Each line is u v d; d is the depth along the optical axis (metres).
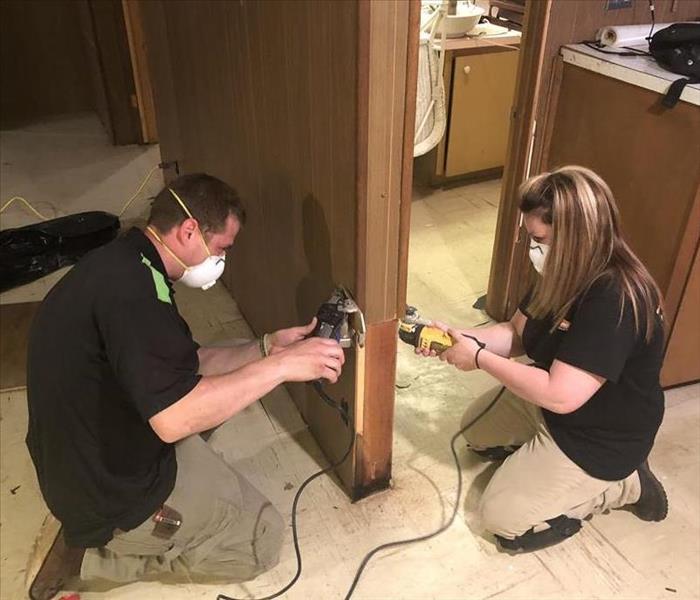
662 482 1.98
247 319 2.69
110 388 1.32
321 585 1.69
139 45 4.13
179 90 2.77
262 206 2.11
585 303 1.48
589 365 1.45
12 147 4.41
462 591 1.68
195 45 2.36
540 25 2.06
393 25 1.25
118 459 1.39
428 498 1.93
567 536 1.77
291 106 1.66
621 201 2.11
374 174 1.40
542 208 1.48
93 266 1.28
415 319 1.75
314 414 2.09
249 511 1.62
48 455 1.37
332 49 1.36
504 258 2.54
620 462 1.66
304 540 1.81
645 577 1.71
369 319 1.61
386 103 1.33
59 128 4.71
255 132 1.98
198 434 1.81
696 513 1.89
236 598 1.66
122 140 4.41
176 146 3.09
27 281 2.94
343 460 1.91
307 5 1.42
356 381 1.69
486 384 2.37
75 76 4.88
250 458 2.06
